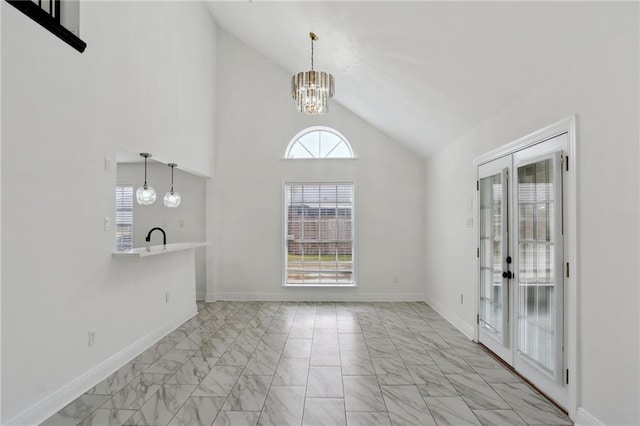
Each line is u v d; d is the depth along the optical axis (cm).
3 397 214
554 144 256
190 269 499
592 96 217
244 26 539
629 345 192
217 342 398
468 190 417
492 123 354
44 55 245
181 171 596
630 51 189
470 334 410
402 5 269
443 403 264
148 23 385
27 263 231
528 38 235
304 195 604
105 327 310
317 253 605
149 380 302
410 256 597
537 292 283
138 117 364
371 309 544
